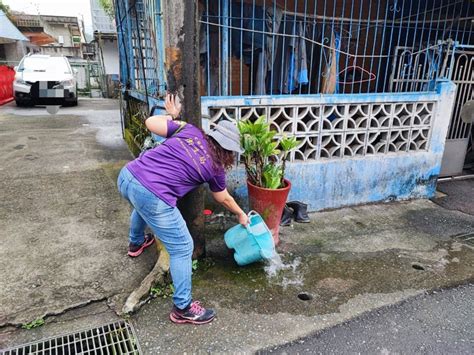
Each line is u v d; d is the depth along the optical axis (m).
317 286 2.75
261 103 3.54
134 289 2.61
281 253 3.21
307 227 3.73
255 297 2.60
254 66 4.35
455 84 4.55
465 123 5.20
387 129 4.23
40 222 3.57
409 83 4.82
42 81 10.98
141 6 4.22
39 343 2.14
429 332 2.32
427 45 4.51
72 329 2.25
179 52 2.46
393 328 2.34
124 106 6.64
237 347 2.15
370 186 4.30
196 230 2.89
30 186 4.46
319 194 4.08
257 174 3.14
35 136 7.13
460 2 4.72
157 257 3.00
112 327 2.28
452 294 2.71
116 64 17.34
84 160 5.59
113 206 3.98
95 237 3.31
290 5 4.71
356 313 2.47
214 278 2.79
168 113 2.59
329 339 2.23
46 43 25.30
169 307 2.47
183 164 2.10
